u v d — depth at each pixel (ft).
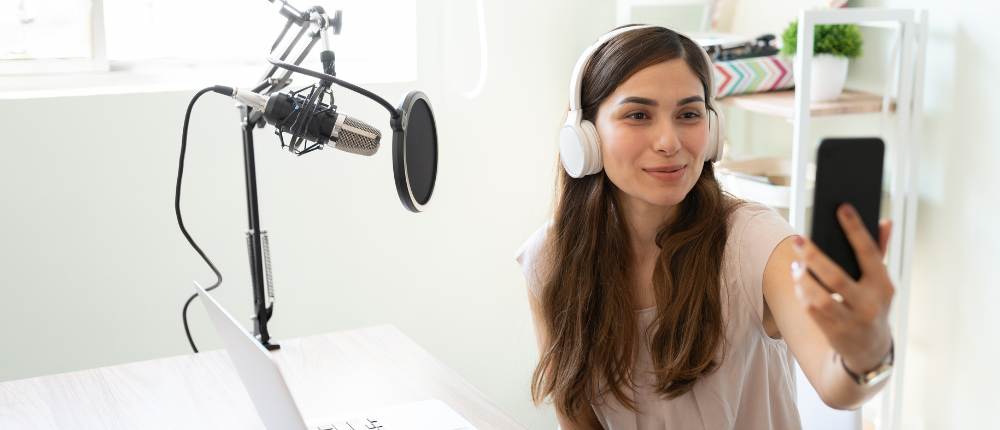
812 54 6.98
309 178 7.97
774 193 7.28
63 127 7.13
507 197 8.81
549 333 4.96
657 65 4.25
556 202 4.92
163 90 7.41
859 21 6.86
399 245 8.44
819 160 2.87
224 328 4.34
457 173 8.57
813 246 2.87
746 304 4.42
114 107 7.24
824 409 4.87
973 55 6.89
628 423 4.83
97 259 7.41
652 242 4.71
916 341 7.74
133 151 7.36
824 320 2.96
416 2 8.13
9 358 7.30
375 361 5.59
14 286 7.22
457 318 8.83
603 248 4.70
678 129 4.25
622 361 4.65
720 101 7.75
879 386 3.18
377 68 8.45
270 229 7.92
